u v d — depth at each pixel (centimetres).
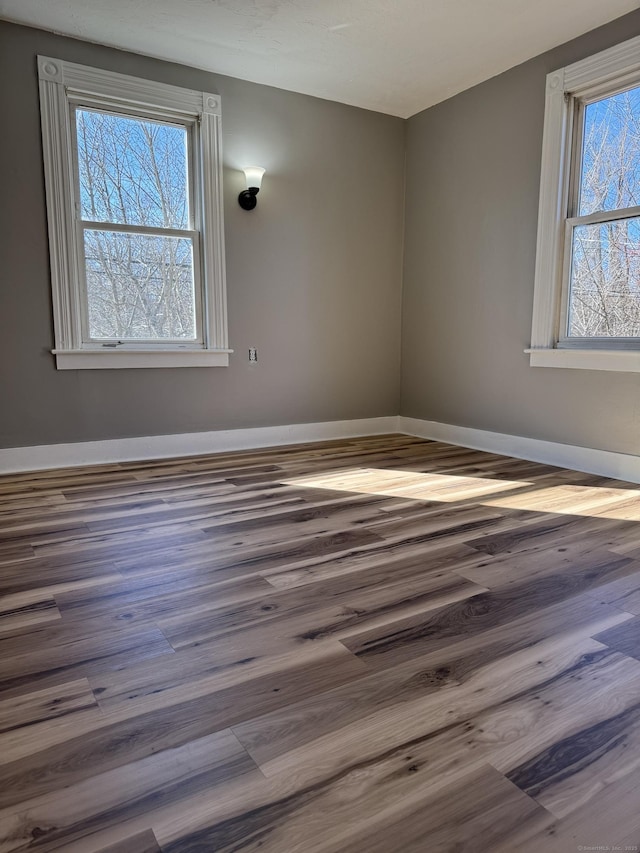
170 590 165
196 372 365
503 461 345
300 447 392
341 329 419
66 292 321
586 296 313
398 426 453
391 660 128
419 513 238
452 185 391
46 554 193
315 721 107
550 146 320
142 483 291
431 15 288
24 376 317
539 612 151
